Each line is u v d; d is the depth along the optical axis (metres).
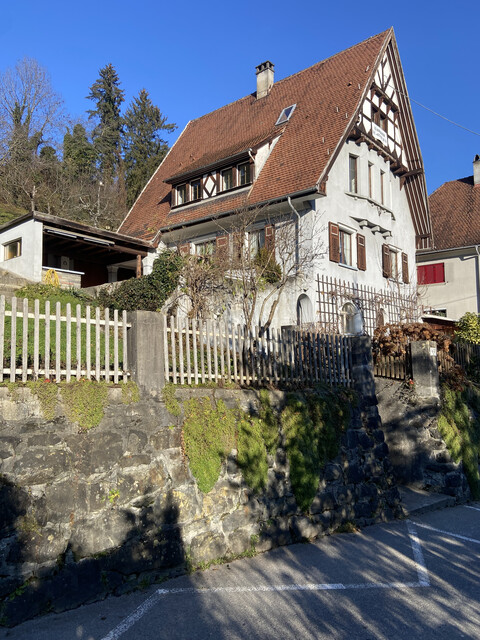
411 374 12.65
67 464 5.62
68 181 37.84
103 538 5.77
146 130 49.97
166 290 15.21
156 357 6.74
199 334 7.54
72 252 21.73
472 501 12.05
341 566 6.95
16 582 5.06
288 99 23.20
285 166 19.02
